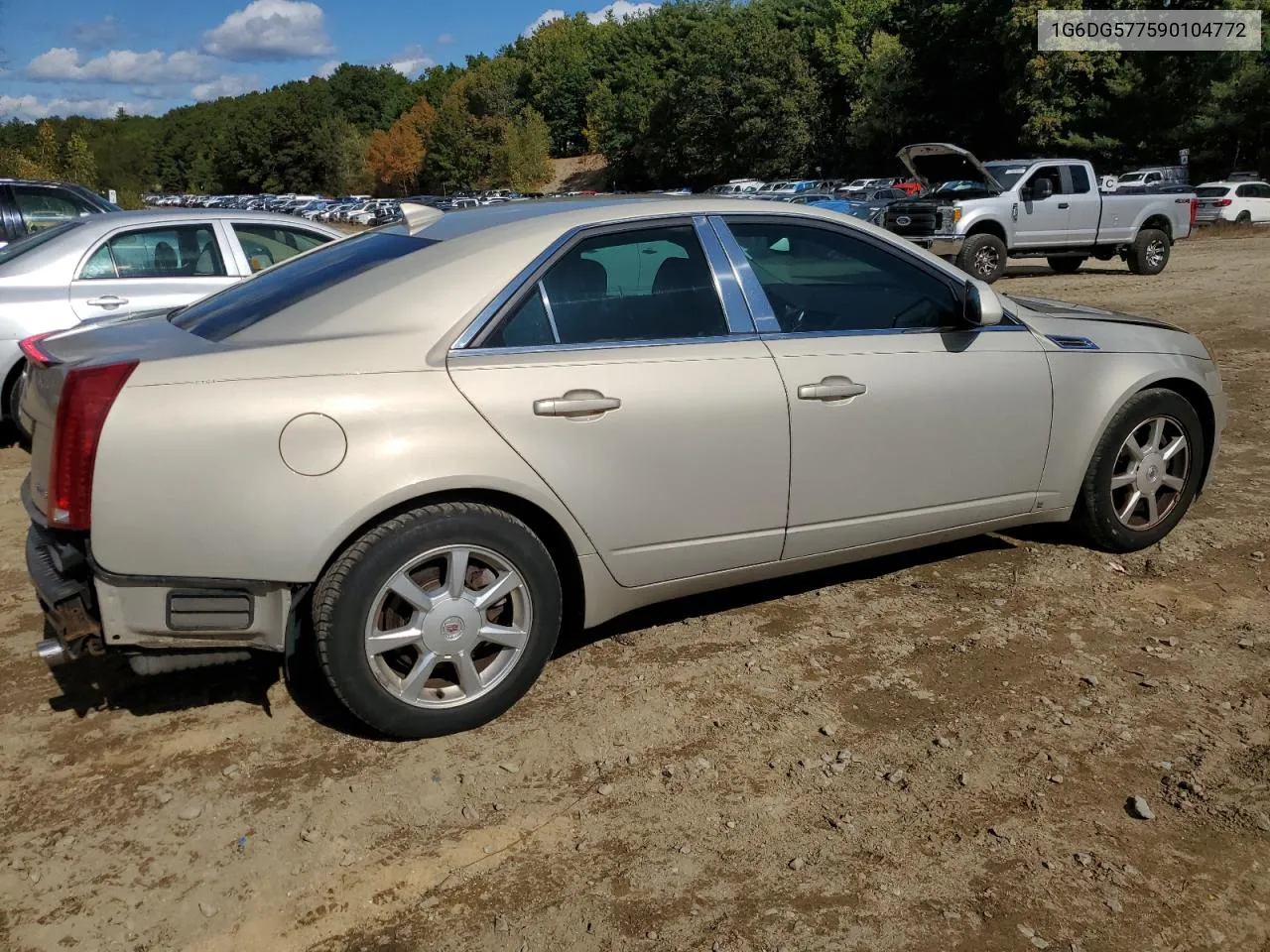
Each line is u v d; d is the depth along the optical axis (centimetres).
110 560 274
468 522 300
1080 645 368
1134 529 446
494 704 317
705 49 6856
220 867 258
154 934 236
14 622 399
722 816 275
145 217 671
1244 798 279
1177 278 1633
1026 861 256
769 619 393
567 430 314
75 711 331
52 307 627
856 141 5562
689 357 337
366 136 14512
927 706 328
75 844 266
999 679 344
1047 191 1658
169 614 282
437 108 11419
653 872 255
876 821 272
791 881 251
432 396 297
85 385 274
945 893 246
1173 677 343
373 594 291
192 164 13000
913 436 377
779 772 295
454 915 241
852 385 361
